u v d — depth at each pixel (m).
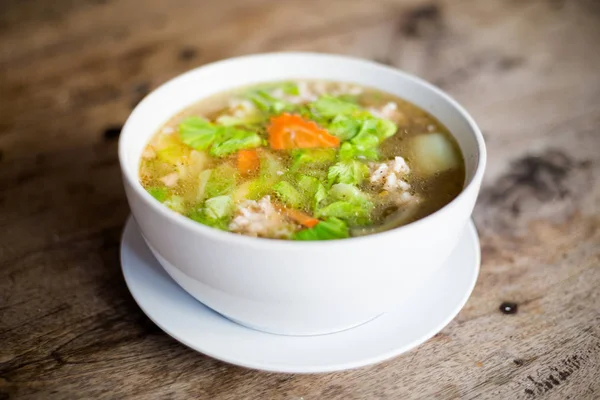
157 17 0.67
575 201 0.46
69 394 0.34
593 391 0.34
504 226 0.44
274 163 0.38
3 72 0.59
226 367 0.35
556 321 0.38
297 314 0.32
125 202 0.46
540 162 0.50
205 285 0.32
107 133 0.52
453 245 0.34
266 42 0.63
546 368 0.35
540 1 0.71
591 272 0.41
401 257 0.31
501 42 0.64
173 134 0.40
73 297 0.39
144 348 0.36
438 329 0.34
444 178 0.37
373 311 0.33
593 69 0.61
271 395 0.34
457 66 0.61
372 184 0.37
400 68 0.60
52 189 0.47
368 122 0.40
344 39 0.64
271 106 0.42
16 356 0.36
